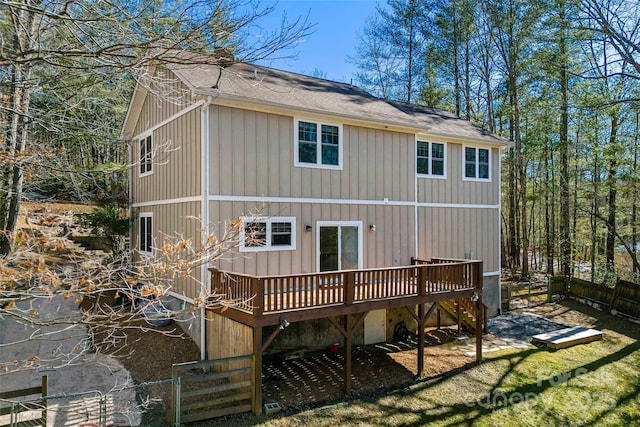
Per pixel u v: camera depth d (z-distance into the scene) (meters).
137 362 9.35
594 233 18.98
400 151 12.83
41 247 3.18
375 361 10.59
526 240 21.09
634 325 14.16
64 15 3.67
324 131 11.30
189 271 3.93
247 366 7.91
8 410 6.25
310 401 8.31
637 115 17.28
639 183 16.59
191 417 7.19
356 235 11.84
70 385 8.21
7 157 4.08
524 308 16.30
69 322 3.70
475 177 15.21
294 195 10.70
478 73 24.53
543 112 20.44
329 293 8.52
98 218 14.61
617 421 8.20
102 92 9.05
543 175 24.91
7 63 3.89
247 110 10.05
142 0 4.13
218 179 9.56
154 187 12.78
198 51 4.17
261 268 10.10
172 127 11.37
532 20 17.52
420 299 9.83
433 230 13.98
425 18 24.34
